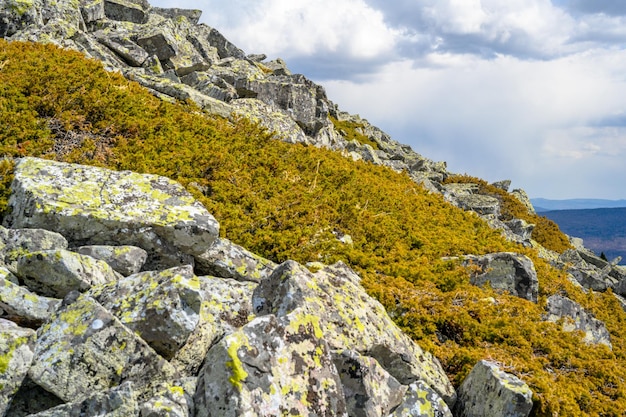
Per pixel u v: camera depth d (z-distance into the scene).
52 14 31.66
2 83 18.45
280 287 10.53
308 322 8.88
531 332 15.90
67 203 11.43
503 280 19.69
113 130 18.83
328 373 8.51
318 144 36.75
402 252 19.50
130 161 16.91
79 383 7.49
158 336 8.25
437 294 15.75
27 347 7.41
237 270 12.47
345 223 19.81
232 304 10.24
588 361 15.28
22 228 11.10
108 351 7.71
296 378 8.05
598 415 13.24
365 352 10.49
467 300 16.14
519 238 39.28
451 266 19.11
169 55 35.50
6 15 28.98
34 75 19.64
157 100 25.39
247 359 7.71
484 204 44.06
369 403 9.05
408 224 23.16
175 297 8.48
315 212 18.56
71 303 8.23
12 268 9.73
